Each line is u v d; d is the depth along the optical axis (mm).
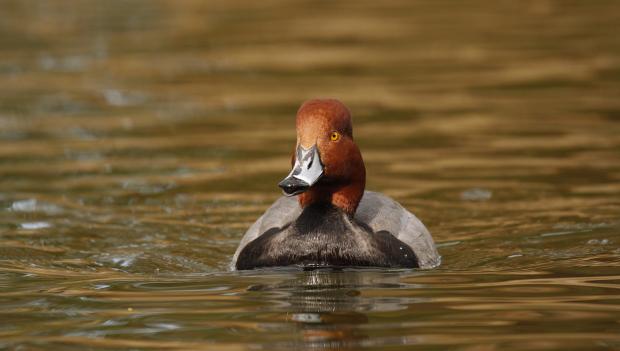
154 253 10984
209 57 23453
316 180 9609
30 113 18500
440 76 20828
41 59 23469
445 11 29062
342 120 9945
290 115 18031
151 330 7941
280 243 10016
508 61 22047
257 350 7336
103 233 11805
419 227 10633
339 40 24984
